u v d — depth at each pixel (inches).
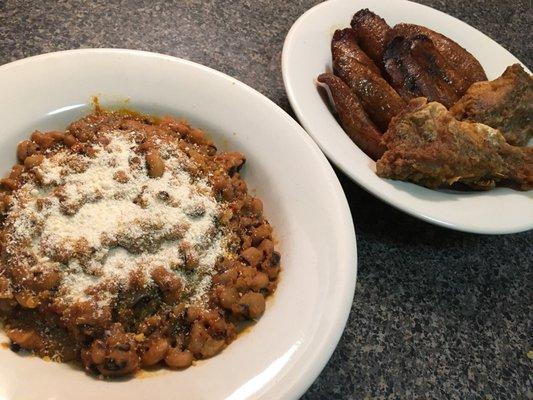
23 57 16.5
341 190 13.3
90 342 10.6
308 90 16.1
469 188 16.1
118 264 11.0
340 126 16.1
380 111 16.4
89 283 10.8
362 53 17.8
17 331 10.7
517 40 24.0
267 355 10.6
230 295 11.5
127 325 11.0
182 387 10.2
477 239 16.4
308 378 10.3
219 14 20.0
